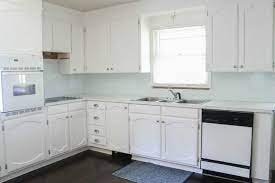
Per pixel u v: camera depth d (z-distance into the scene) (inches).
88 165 140.3
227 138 114.7
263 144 108.2
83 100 161.9
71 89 183.6
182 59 152.4
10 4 118.4
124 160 147.8
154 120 136.1
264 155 108.4
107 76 181.6
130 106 144.5
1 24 114.9
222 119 115.0
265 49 113.7
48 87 166.4
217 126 116.7
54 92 170.9
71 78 183.3
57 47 154.8
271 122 105.9
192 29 146.8
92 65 173.3
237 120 111.4
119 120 149.7
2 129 115.4
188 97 149.5
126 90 173.8
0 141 114.9
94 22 168.7
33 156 130.7
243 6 116.6
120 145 150.8
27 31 126.8
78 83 189.6
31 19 128.7
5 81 115.6
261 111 107.1
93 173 129.0
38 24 132.6
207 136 119.9
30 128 128.6
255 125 109.2
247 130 109.7
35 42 131.0
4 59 115.5
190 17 144.7
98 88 187.2
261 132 108.2
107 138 156.3
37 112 132.0
